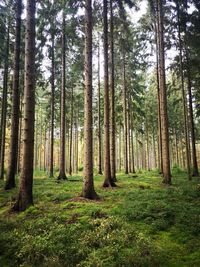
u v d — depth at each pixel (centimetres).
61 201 1164
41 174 3138
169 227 824
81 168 4631
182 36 2108
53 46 2338
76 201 1134
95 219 873
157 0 1831
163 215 897
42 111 4606
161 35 1775
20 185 1049
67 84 3012
